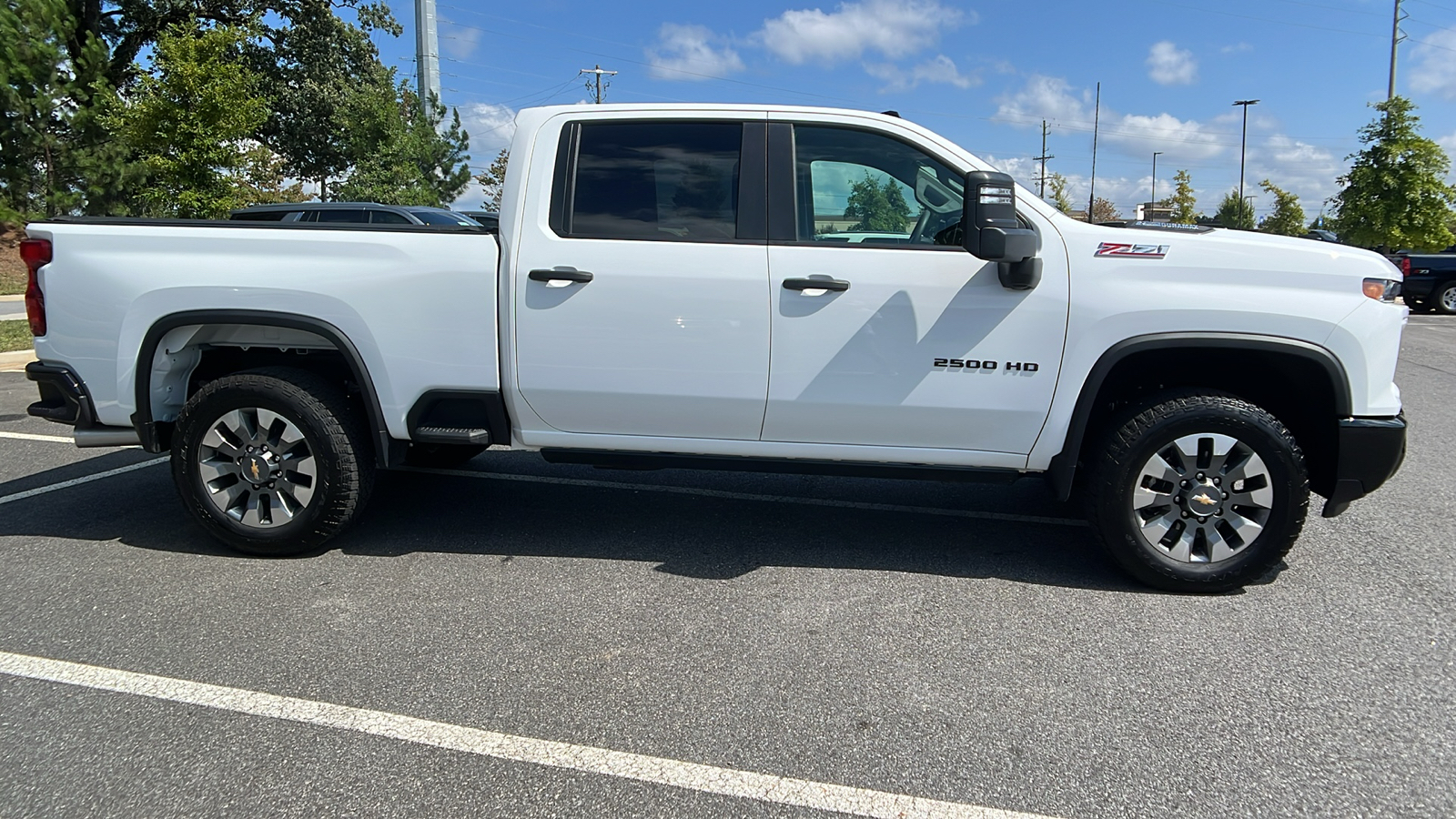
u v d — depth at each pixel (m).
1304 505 3.61
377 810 2.33
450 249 3.83
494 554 4.18
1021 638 3.32
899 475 3.89
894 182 3.74
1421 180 21.36
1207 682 3.01
